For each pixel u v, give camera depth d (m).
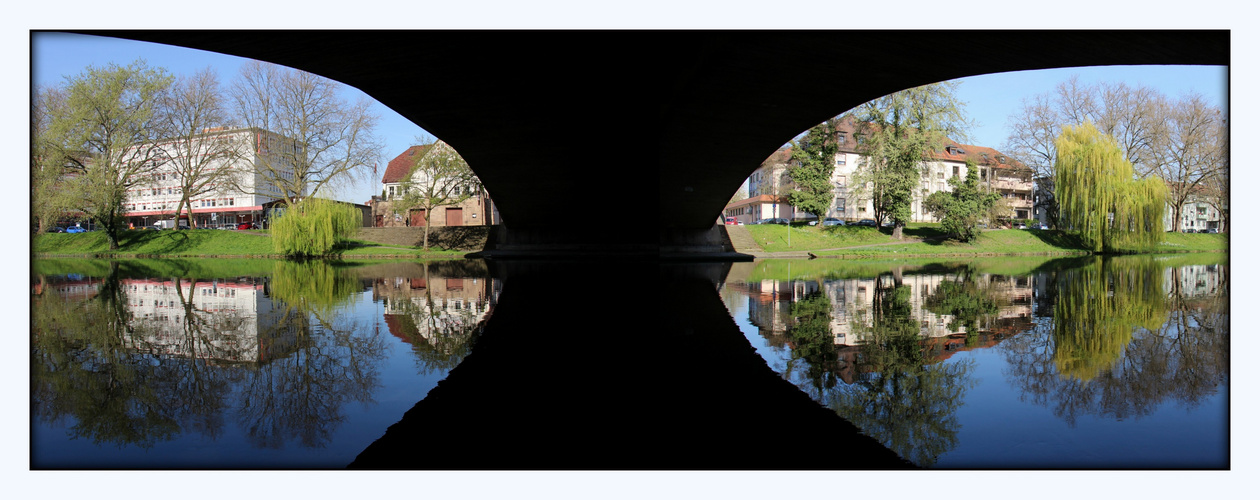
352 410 2.95
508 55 12.86
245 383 3.44
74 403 3.08
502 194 22.69
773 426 2.72
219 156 32.22
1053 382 3.40
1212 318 5.95
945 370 3.71
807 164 37.31
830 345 4.55
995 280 11.70
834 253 29.31
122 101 26.03
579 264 18.66
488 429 2.71
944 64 13.10
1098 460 2.37
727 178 22.31
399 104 15.72
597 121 17.00
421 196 31.44
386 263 20.59
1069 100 29.31
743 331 5.24
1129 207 26.55
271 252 28.89
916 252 30.16
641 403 3.06
